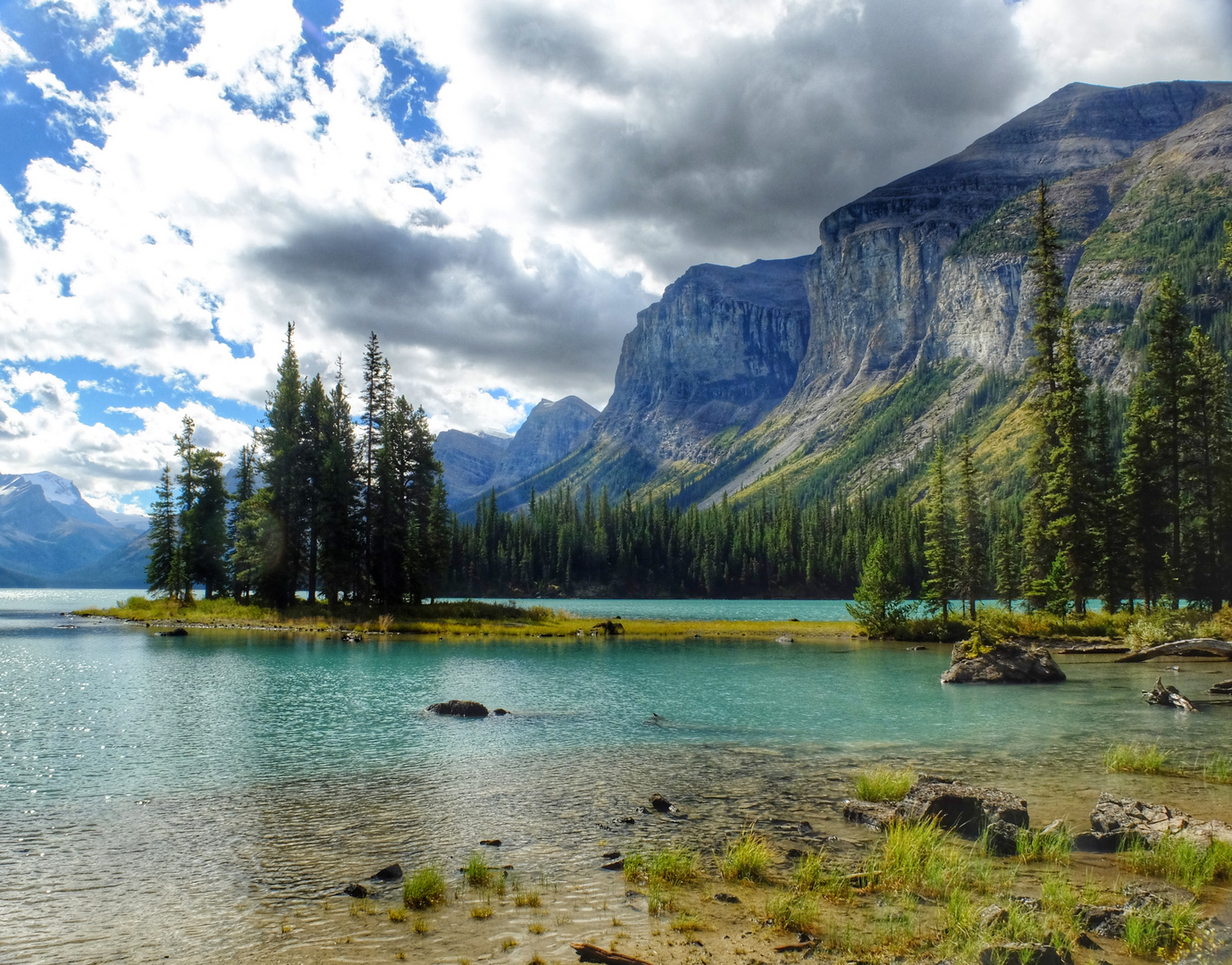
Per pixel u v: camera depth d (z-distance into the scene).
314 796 16.61
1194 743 22.30
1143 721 26.11
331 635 60.50
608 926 10.02
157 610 79.25
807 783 17.83
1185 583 58.84
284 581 74.81
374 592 75.38
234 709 27.84
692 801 16.23
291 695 31.27
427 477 79.62
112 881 11.77
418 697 31.11
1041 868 12.17
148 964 9.01
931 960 8.95
